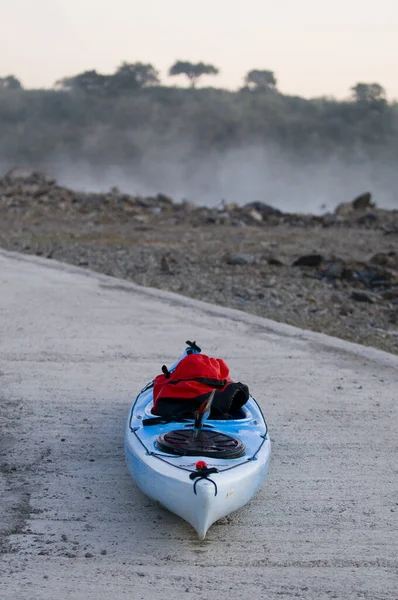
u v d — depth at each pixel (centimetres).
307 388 1074
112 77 17025
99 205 3662
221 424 727
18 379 1069
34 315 1448
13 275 1869
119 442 865
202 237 2797
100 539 657
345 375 1140
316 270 2133
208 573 612
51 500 723
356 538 676
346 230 3123
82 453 832
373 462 838
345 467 822
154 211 3594
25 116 16238
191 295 1755
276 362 1194
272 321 1462
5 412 943
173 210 3712
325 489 769
